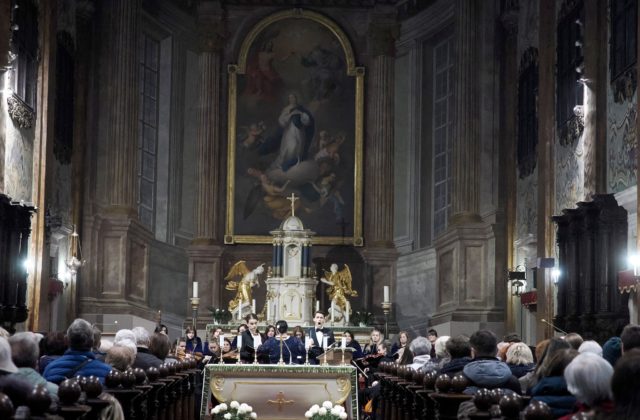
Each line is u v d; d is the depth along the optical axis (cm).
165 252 2770
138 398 850
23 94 1841
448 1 2711
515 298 2384
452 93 2728
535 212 2205
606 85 1736
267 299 2620
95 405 687
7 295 1684
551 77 2059
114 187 2567
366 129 2889
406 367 1091
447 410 777
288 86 2892
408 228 2848
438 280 2634
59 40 2231
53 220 2022
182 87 2867
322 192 2862
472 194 2550
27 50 1866
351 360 1661
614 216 1636
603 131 1738
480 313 2470
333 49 2903
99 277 2509
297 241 2639
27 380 591
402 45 2884
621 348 795
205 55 2870
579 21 1845
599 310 1673
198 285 2789
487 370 818
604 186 1733
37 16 1938
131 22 2616
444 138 2759
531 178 2248
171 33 2841
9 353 630
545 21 2081
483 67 2556
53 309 2248
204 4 2877
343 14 2902
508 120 2436
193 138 2884
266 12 2906
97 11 2592
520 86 2355
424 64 2845
